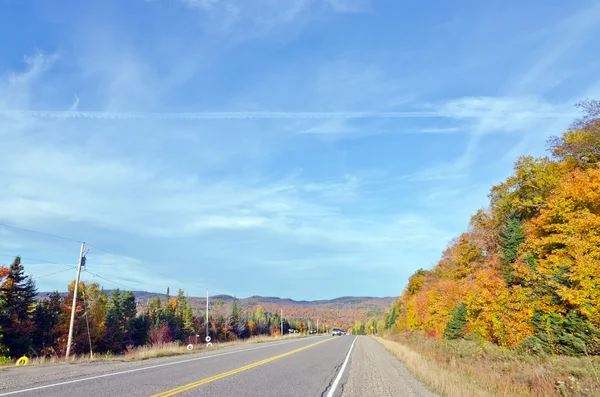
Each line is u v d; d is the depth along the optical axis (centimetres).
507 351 2403
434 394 1220
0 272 5112
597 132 2866
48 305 5809
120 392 998
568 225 2161
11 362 1878
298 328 16525
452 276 5159
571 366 1566
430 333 5266
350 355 2806
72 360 1930
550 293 2162
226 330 10956
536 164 3553
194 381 1238
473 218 4825
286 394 1084
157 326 8019
